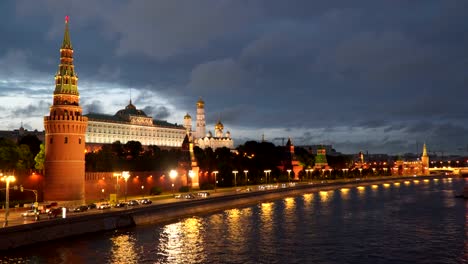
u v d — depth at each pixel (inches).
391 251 3171.8
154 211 4414.4
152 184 6929.1
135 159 7721.5
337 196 7815.0
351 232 3887.8
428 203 6412.4
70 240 3363.7
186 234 3747.5
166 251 3125.0
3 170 4990.2
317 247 3289.9
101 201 5570.9
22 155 5457.7
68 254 2960.1
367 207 5866.1
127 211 4104.3
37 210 3747.5
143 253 3058.6
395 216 4931.1
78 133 5167.3
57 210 3841.0
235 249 3216.0
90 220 3631.9
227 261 2888.8
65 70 5295.3
